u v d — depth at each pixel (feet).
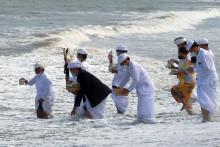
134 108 132.16
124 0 624.59
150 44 277.44
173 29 364.38
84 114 114.93
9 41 266.57
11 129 103.50
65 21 377.50
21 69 192.03
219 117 107.86
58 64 203.92
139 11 488.85
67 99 145.38
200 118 111.04
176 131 93.30
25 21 370.94
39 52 234.58
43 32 300.20
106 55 228.43
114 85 124.06
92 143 85.35
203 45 107.86
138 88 106.93
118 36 314.76
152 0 649.20
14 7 498.28
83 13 453.58
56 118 118.42
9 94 151.94
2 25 342.03
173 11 485.56
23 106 136.77
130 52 242.99
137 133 93.61
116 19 401.70
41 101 120.37
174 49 257.14
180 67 119.55
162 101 142.00
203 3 642.63
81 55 120.16
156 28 353.92
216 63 207.82
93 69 191.83
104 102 114.73
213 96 104.32
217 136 85.35
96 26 327.06
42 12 452.76
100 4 565.53
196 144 78.95
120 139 87.97
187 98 119.96
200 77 104.12
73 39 286.66
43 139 91.86
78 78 113.70
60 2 570.05
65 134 96.58
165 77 181.88
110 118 115.55
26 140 91.40
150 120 106.32
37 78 121.70
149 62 213.66
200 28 377.50
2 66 196.85
